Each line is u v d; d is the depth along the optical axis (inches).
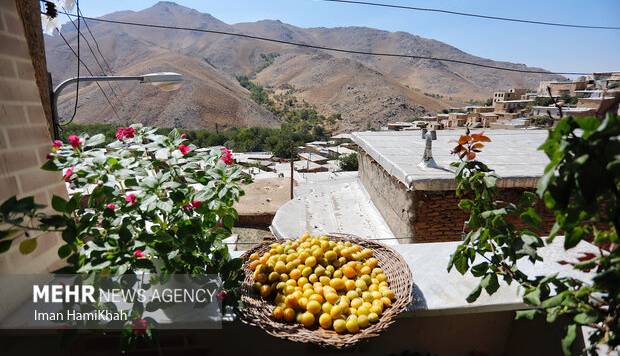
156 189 63.1
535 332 82.0
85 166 62.8
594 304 52.0
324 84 6815.9
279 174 868.0
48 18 167.2
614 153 36.2
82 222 61.1
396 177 294.2
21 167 71.9
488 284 64.4
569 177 39.3
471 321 87.5
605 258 44.8
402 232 306.7
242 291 76.2
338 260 86.7
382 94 5880.9
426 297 79.7
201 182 69.7
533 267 90.8
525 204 65.7
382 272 84.2
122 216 63.9
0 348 70.2
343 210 426.6
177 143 72.6
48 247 79.2
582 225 42.9
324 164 1370.6
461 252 67.6
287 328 67.1
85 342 75.0
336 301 73.8
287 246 93.0
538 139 437.1
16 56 73.1
